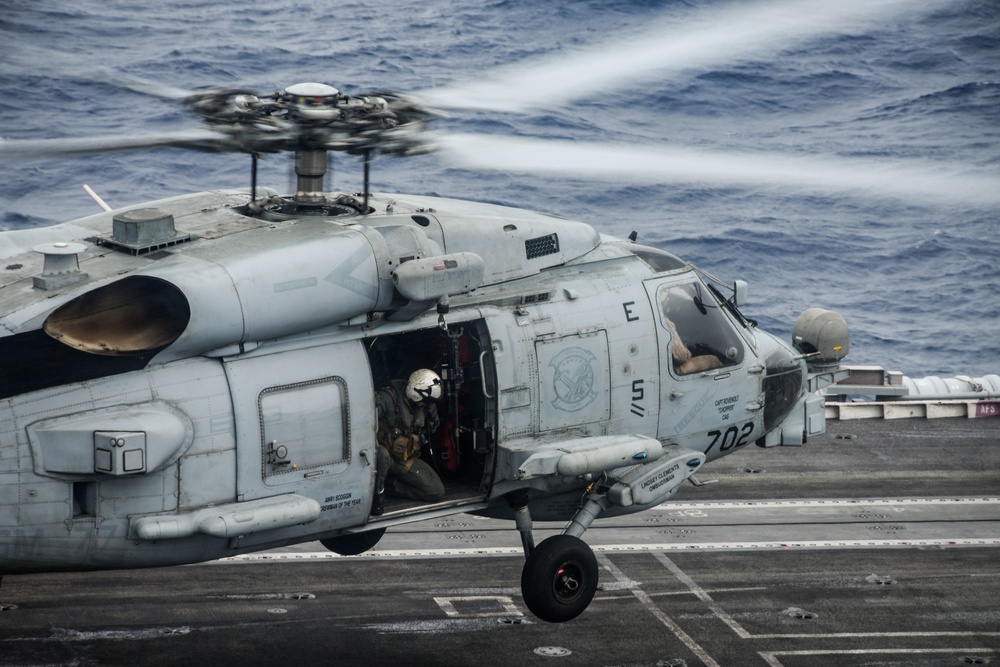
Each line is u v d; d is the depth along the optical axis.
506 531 87.00
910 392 116.56
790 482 97.69
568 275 64.50
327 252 54.03
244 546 54.91
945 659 69.12
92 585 75.31
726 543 85.75
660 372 65.81
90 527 50.62
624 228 187.38
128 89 52.53
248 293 51.78
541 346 61.28
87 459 49.38
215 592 74.94
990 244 195.12
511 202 189.62
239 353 53.06
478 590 76.81
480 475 62.81
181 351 51.69
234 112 53.06
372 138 55.78
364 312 55.75
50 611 71.19
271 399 53.50
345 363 55.56
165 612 71.62
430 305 56.41
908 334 168.75
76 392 50.09
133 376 51.16
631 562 82.00
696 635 71.25
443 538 85.31
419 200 64.62
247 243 54.56
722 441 70.62
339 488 56.00
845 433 109.00
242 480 53.06
